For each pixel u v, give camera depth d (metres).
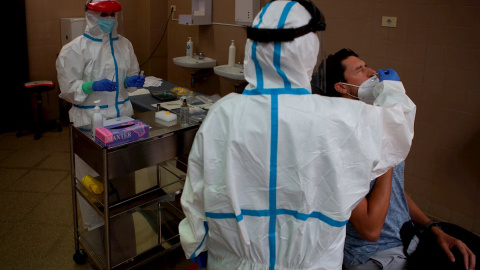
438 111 2.81
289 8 0.94
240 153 0.96
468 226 2.79
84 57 2.48
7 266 2.38
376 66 3.07
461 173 2.77
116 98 2.64
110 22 2.46
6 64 4.42
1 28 4.29
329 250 1.03
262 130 0.95
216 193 0.99
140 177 2.59
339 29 3.24
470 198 2.75
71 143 2.18
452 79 2.69
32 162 3.81
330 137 0.95
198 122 2.27
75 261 2.44
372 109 1.02
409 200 1.66
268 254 1.03
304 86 1.00
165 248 2.31
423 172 2.99
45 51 4.71
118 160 1.93
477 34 2.52
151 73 5.21
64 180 3.49
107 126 1.98
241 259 1.07
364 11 3.04
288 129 0.95
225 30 4.26
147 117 2.33
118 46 2.65
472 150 2.68
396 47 2.92
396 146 1.11
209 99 3.27
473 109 2.63
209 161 0.99
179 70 5.06
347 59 1.53
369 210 1.15
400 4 2.83
